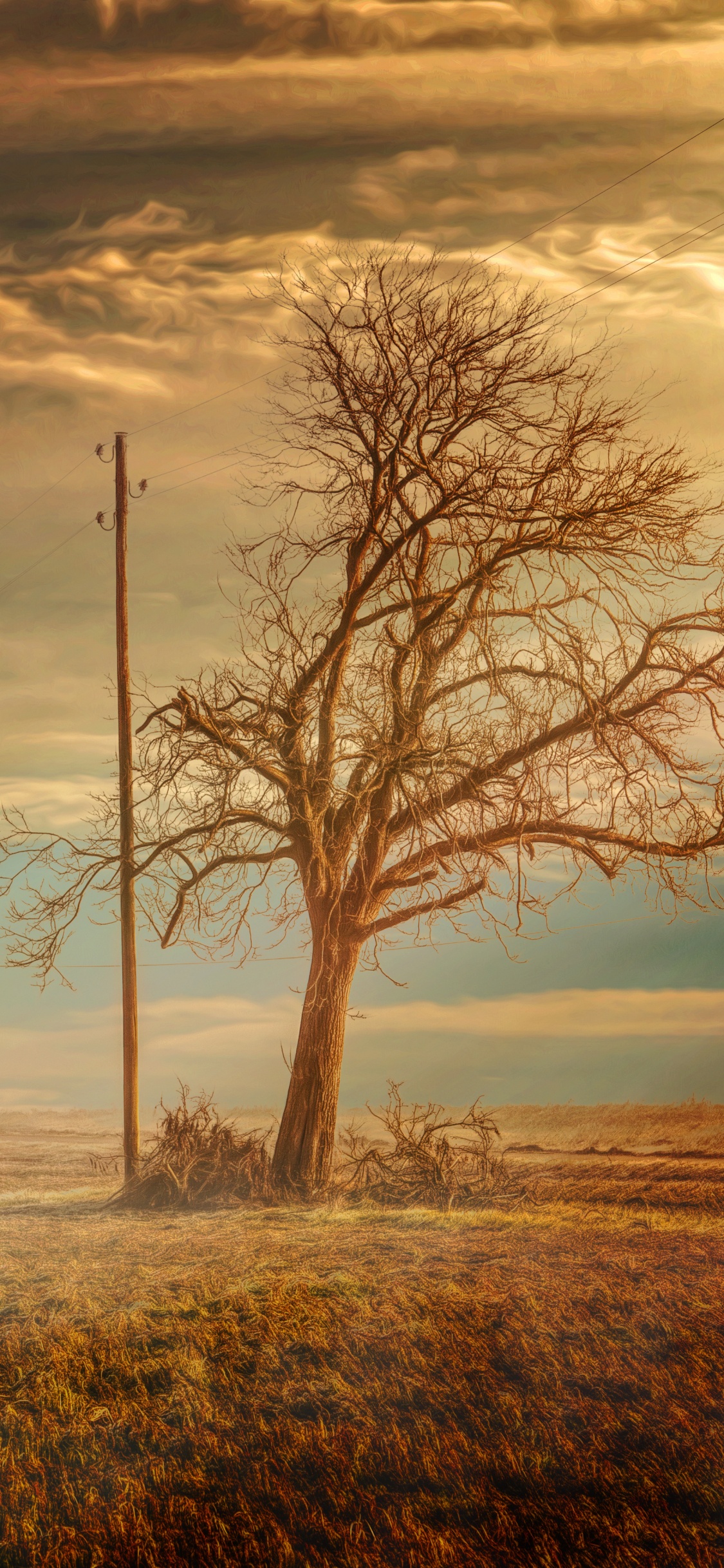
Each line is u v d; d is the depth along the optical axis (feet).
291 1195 72.74
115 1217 69.00
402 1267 44.68
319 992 76.02
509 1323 36.42
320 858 73.36
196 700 73.67
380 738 71.31
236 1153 77.10
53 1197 85.10
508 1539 25.17
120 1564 25.13
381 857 75.82
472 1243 49.85
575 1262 44.39
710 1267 43.01
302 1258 47.55
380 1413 31.14
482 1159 77.36
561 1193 74.90
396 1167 76.38
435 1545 24.76
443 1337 35.47
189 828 74.38
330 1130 75.61
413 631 74.69
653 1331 35.37
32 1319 40.19
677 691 73.20
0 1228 64.18
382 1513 26.25
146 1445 30.58
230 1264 47.42
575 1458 28.09
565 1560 24.38
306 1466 28.71
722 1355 33.14
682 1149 121.29
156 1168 76.07
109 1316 40.24
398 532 76.38
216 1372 34.81
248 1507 26.81
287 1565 24.72
